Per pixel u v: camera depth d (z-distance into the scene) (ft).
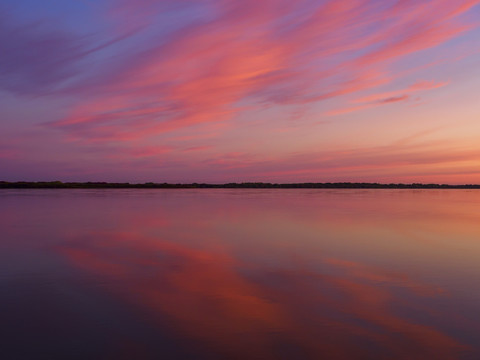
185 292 30.76
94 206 126.93
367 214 97.14
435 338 21.94
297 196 238.48
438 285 32.22
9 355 20.21
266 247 50.29
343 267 39.01
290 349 20.74
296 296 29.66
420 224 74.43
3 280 34.50
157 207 123.03
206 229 67.87
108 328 23.58
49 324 24.16
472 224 74.49
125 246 51.49
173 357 19.95
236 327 23.66
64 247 50.80
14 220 82.94
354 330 23.12
